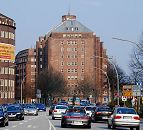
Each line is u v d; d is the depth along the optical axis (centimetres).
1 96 11400
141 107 5159
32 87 18075
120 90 9394
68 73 16488
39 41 18212
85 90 15450
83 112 3278
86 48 16538
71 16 17775
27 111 6569
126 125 3008
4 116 3338
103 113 4281
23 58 19838
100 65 17025
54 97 14550
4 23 11525
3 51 9906
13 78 11850
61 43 16600
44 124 3794
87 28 17212
